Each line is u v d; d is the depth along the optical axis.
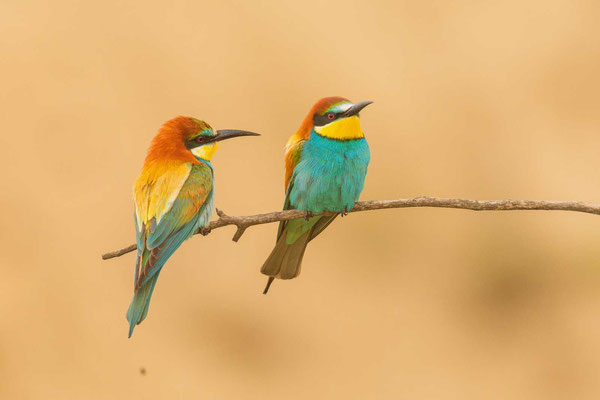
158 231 7.28
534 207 6.62
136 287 6.94
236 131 8.06
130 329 6.78
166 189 7.45
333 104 8.30
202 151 7.96
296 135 8.56
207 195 7.70
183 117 8.00
